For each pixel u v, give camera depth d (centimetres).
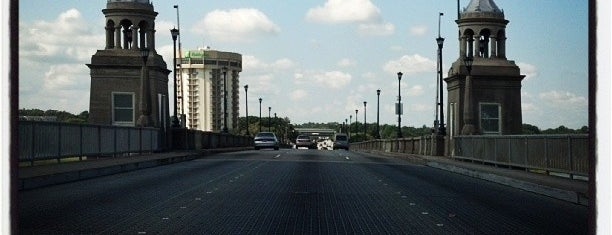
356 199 1454
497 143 2556
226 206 1290
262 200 1409
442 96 3781
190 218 1107
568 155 1819
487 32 4522
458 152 3291
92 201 1366
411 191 1678
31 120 1992
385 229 1003
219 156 4066
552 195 1557
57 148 2223
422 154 4138
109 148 2823
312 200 1420
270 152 5175
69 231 947
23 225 1001
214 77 10888
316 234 948
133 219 1088
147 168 2655
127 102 4341
